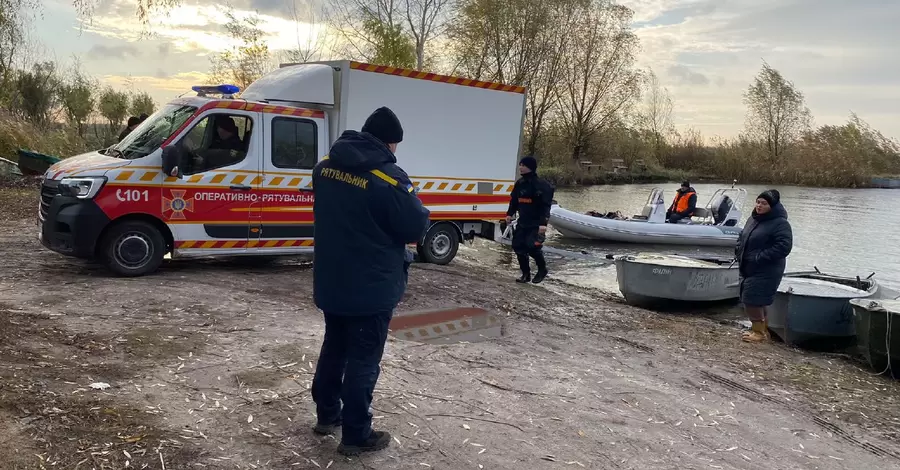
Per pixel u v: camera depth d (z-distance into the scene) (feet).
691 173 156.35
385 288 11.00
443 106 31.81
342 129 28.17
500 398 15.23
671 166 161.58
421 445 12.26
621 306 30.22
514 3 108.88
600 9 127.24
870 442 15.25
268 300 22.38
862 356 24.90
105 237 23.48
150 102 96.84
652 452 13.17
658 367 19.62
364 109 28.84
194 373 14.76
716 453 13.53
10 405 11.83
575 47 126.93
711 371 19.80
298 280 26.55
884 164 156.97
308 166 27.68
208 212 25.35
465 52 106.32
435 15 91.76
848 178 145.89
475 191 33.63
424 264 33.71
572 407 15.15
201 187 25.08
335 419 12.19
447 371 16.75
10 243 29.45
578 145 138.10
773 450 14.08
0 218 37.04
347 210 10.78
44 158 55.31
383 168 10.85
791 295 26.13
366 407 11.33
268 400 13.61
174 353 15.97
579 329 23.66
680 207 61.36
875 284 31.30
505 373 17.15
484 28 106.42
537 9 110.83
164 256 27.12
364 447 11.59
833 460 13.92
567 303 28.53
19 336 15.90
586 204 90.63
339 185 10.91
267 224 26.73
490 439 12.89
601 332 23.61
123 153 24.90
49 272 23.82
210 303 21.09
